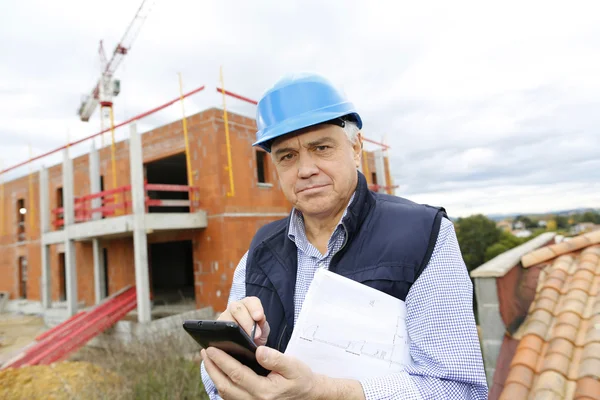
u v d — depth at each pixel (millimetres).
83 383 5836
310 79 1136
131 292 11406
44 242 13359
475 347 903
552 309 3424
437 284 943
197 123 10898
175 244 19234
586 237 4320
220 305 10141
